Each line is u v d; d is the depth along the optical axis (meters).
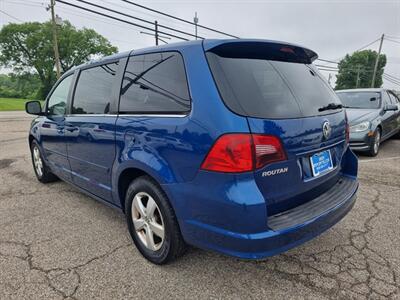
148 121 2.29
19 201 3.97
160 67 2.31
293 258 2.57
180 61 2.16
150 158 2.24
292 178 2.05
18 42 54.69
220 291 2.18
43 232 3.09
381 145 7.98
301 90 2.30
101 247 2.79
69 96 3.56
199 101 1.96
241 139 1.79
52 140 3.96
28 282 2.29
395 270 2.39
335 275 2.34
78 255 2.65
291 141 1.99
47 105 4.20
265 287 2.21
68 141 3.51
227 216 1.83
